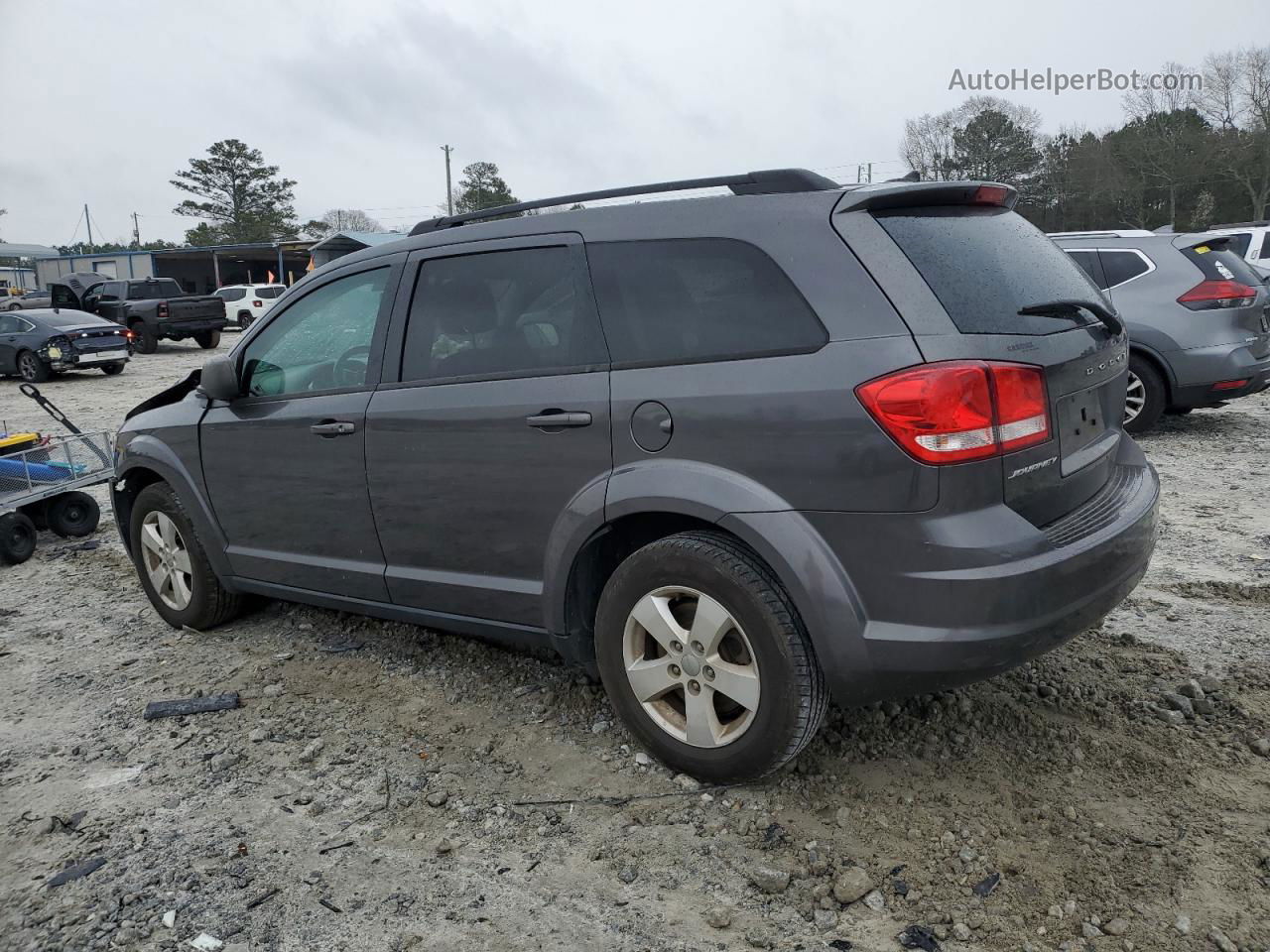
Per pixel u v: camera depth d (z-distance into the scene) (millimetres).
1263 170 55906
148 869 2729
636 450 2895
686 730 2936
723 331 2787
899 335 2506
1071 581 2566
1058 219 61188
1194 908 2322
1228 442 7879
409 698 3746
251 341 4180
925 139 60188
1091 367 2910
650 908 2457
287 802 3051
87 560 6223
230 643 4473
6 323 19484
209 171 91500
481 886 2586
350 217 85688
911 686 2580
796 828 2734
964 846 2602
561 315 3135
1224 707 3268
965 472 2443
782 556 2623
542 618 3248
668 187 3012
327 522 3840
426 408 3398
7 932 2500
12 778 3301
